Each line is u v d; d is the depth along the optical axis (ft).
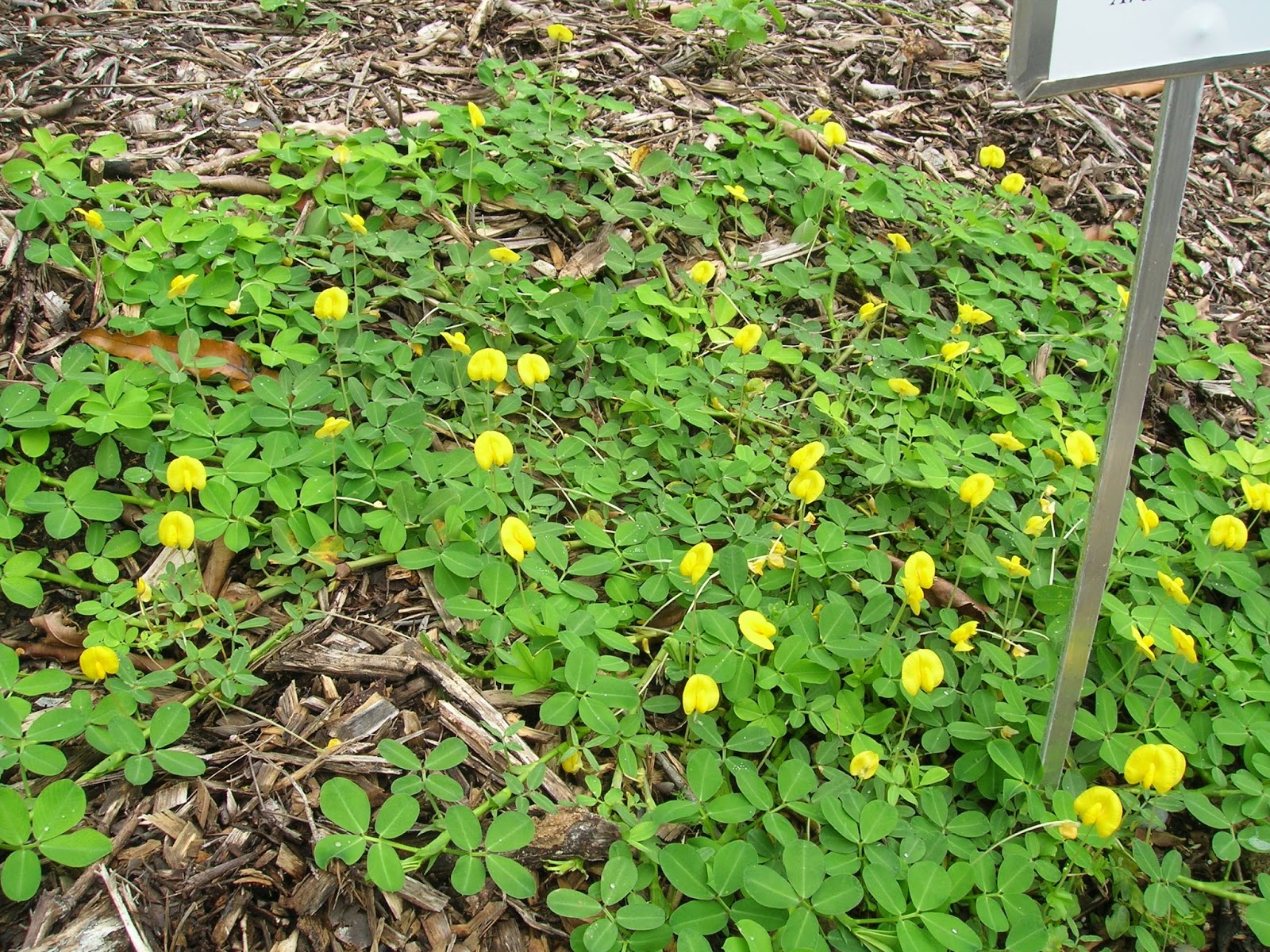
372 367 1.82
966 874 1.32
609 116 2.42
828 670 1.51
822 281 2.24
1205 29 1.14
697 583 1.54
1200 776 1.57
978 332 2.19
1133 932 1.41
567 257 2.13
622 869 1.27
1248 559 1.82
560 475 1.77
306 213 2.04
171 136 2.17
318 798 1.36
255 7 2.59
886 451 1.82
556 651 1.51
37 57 2.28
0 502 1.55
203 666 1.40
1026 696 1.52
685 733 1.52
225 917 1.26
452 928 1.29
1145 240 1.23
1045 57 1.18
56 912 1.22
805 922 1.24
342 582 1.59
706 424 1.82
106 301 1.83
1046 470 1.84
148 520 1.59
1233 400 2.22
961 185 2.54
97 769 1.32
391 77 2.41
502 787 1.40
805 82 2.67
